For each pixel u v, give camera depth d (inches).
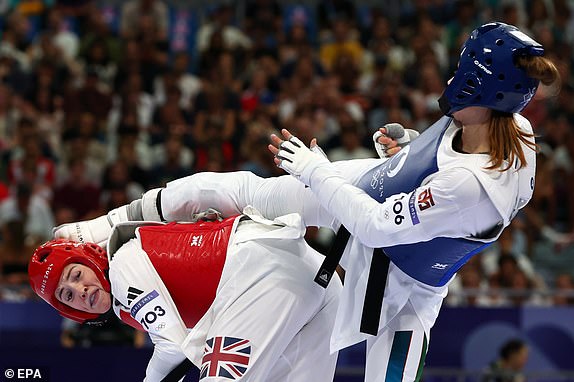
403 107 1369.3
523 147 440.1
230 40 1546.5
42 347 852.6
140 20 1526.8
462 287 1035.9
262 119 1295.5
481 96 424.2
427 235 425.4
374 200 448.1
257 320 462.9
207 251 479.2
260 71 1422.2
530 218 1220.5
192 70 1579.7
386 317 463.2
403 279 460.1
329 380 506.3
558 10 1643.7
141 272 478.6
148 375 488.7
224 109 1357.0
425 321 464.1
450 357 949.2
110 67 1491.1
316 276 483.2
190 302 481.4
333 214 461.4
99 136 1348.4
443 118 455.5
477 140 433.1
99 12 1583.4
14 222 1036.5
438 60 1486.2
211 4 1675.7
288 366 494.0
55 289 488.7
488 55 423.5
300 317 478.9
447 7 1626.5
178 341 469.4
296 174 472.1
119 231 506.6
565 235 1234.6
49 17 1581.0
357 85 1454.2
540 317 962.7
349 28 1596.9
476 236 432.8
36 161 1235.9
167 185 529.3
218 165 1229.7
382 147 520.4
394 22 1691.7
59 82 1425.9
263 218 502.3
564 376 889.5
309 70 1419.8
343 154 1258.0
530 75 421.1
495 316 956.6
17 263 1022.4
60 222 1146.7
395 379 458.3
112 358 831.7
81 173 1224.8
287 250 483.8
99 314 501.7
